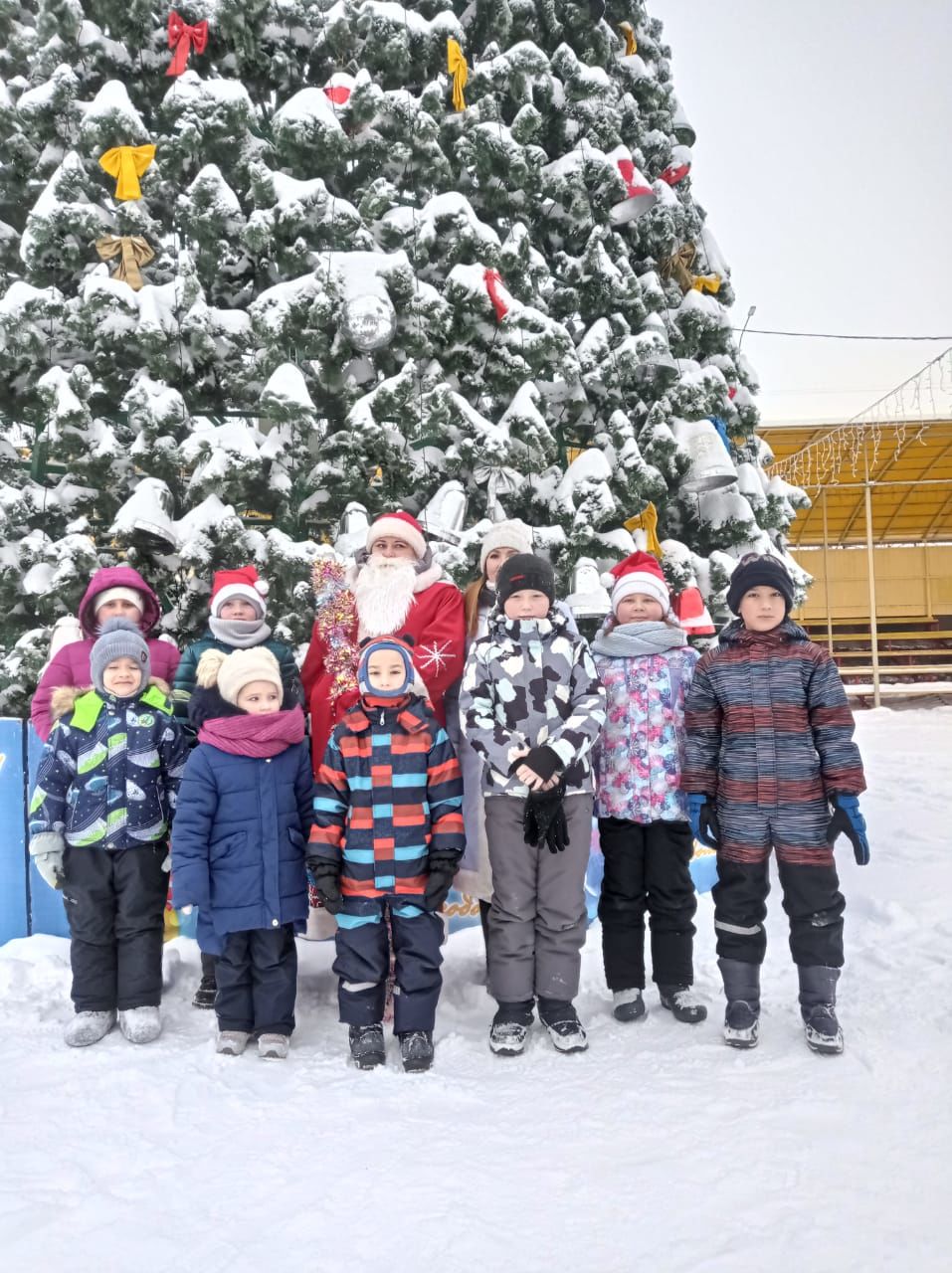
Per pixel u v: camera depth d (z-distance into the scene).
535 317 5.15
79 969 3.21
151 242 5.11
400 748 3.12
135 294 4.77
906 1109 2.50
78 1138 2.43
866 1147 2.29
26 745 4.11
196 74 5.10
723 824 3.20
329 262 4.81
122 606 3.78
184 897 3.00
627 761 3.44
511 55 5.62
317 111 5.00
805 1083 2.69
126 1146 2.38
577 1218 2.00
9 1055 3.03
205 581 4.73
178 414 4.68
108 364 4.95
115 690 3.35
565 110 6.08
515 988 3.13
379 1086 2.77
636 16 6.98
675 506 6.30
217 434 4.65
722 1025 3.24
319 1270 1.84
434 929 3.10
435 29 5.52
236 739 3.16
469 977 3.81
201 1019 3.41
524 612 3.31
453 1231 1.96
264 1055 3.02
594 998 3.58
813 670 3.21
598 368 5.65
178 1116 2.56
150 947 3.27
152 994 3.26
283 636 4.71
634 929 3.41
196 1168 2.26
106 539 4.92
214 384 5.10
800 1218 1.98
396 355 5.08
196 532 4.48
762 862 3.15
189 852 3.05
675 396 5.89
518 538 3.73
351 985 3.02
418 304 4.93
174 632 4.79
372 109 5.16
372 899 3.05
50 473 5.42
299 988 3.73
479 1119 2.52
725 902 3.14
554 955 3.16
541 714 3.23
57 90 5.10
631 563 3.82
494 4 5.77
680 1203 2.05
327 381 5.00
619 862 3.43
